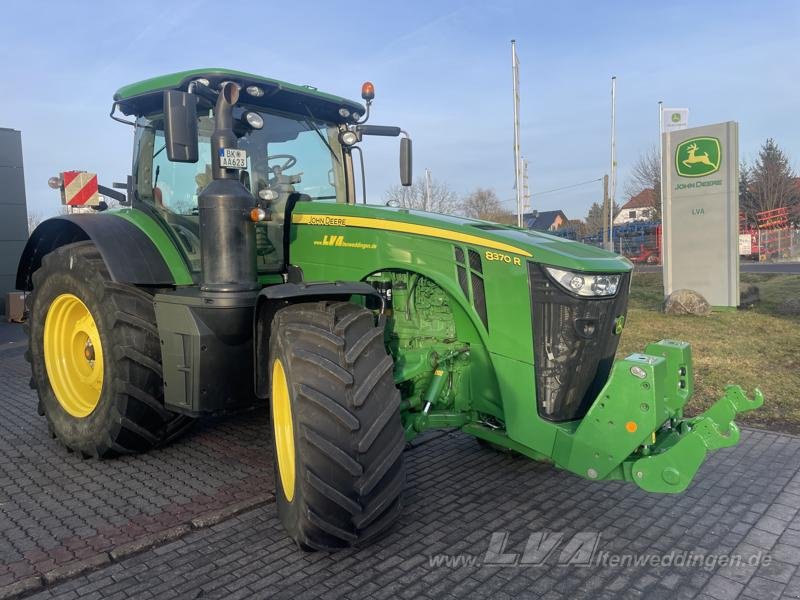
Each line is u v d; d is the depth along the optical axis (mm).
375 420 2725
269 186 3959
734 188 9461
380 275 3541
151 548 3020
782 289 11609
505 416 3207
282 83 3826
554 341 3074
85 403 4309
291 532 2877
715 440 2701
